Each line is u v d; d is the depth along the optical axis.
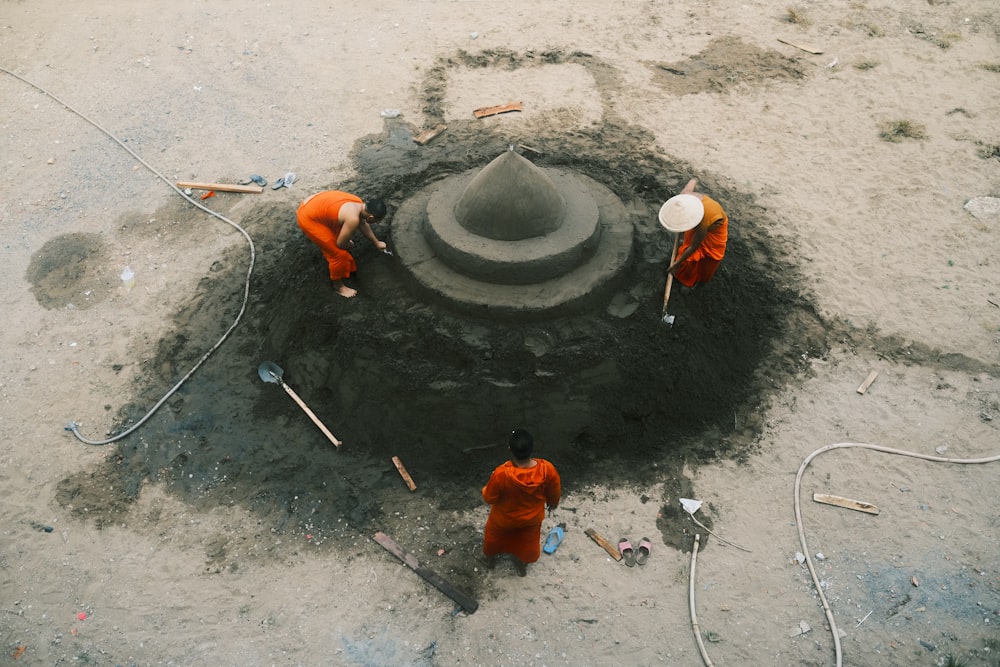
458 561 6.01
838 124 10.81
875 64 11.99
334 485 6.58
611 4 13.64
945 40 12.45
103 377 7.45
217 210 9.39
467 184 7.82
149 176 9.86
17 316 7.99
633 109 11.13
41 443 6.84
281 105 11.16
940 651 5.41
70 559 5.98
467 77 11.78
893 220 9.21
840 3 13.60
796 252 8.82
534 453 6.79
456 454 6.77
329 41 12.55
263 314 8.01
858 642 5.47
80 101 11.12
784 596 5.77
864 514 6.30
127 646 5.45
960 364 7.52
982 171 9.88
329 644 5.49
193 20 13.03
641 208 8.45
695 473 6.68
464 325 6.92
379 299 7.33
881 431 6.95
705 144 10.46
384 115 10.93
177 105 11.10
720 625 5.59
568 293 6.88
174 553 6.05
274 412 7.14
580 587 5.82
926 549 6.02
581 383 6.84
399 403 6.89
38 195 9.52
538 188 6.92
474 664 5.39
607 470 6.72
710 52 12.40
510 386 6.72
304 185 9.74
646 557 6.02
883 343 7.77
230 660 5.39
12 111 10.89
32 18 12.99
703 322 7.71
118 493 6.50
